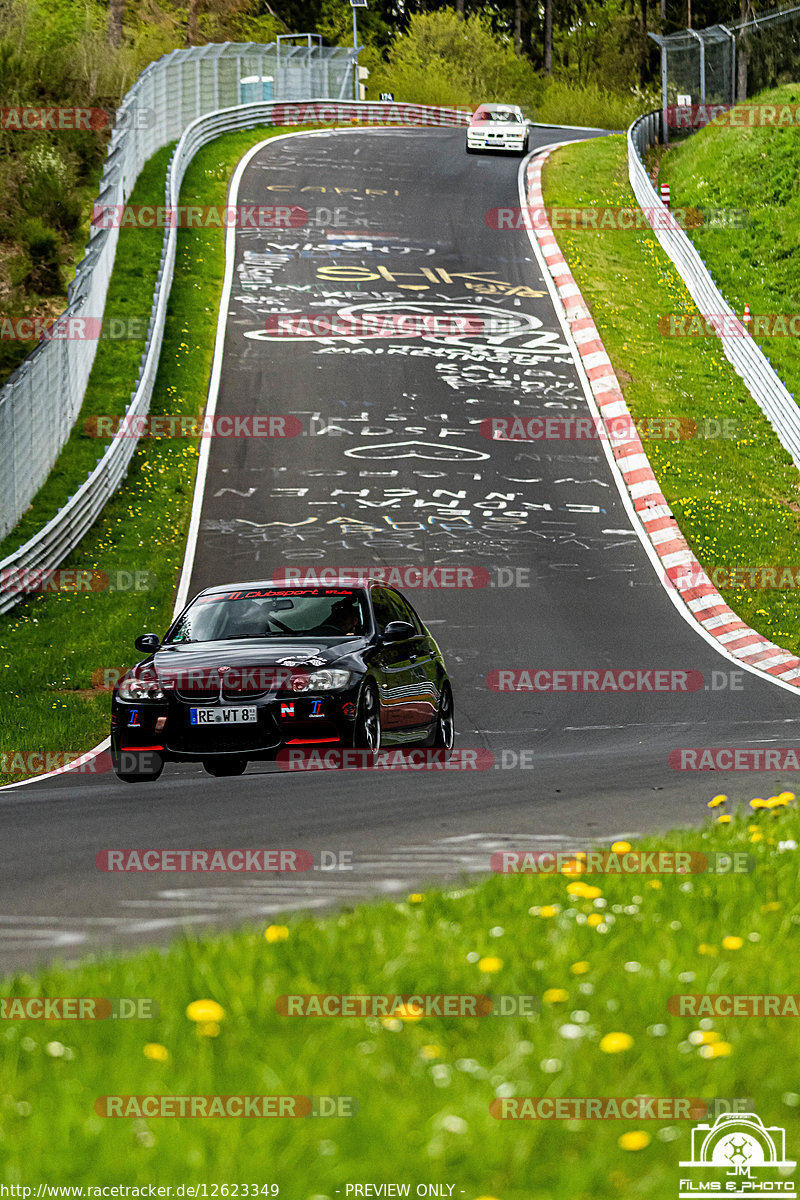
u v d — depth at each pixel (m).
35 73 175.00
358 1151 10.34
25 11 187.25
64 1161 10.11
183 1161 10.09
